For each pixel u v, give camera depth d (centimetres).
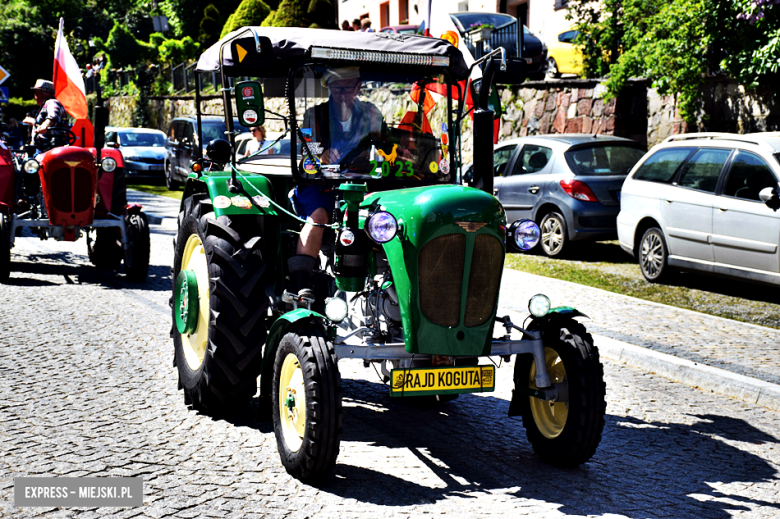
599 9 1697
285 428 475
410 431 555
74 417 549
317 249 544
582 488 464
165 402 593
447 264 463
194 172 672
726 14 1296
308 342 455
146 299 955
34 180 1091
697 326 847
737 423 591
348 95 559
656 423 585
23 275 1073
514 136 1834
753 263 955
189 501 425
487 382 479
